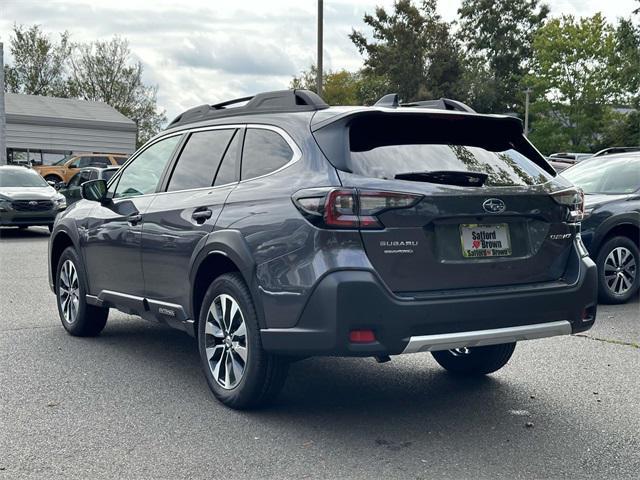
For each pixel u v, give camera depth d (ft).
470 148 15.29
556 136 201.46
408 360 20.58
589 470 12.83
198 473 12.53
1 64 93.66
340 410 15.99
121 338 22.97
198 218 16.71
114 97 223.10
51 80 230.48
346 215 13.47
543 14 240.32
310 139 14.80
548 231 15.23
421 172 14.06
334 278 13.30
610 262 28.55
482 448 13.82
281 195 14.61
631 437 14.46
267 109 16.66
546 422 15.31
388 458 13.28
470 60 241.55
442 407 16.28
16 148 131.95
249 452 13.51
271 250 14.44
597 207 28.32
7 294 31.22
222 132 17.62
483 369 18.38
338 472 12.63
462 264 14.17
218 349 16.25
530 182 15.20
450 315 13.73
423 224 13.79
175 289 17.67
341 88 240.12
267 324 14.53
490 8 239.50
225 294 15.74
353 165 13.96
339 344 13.30
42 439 14.08
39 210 59.26
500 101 228.43
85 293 22.29
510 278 14.74
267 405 15.78
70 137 138.10
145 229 18.74
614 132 191.72
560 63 201.26
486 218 14.48
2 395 16.88
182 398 16.72
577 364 19.92
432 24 206.90
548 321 14.97
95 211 21.54
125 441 14.01
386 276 13.57
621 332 23.82
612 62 193.47
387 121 14.71
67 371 19.01
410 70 202.49
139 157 20.62
